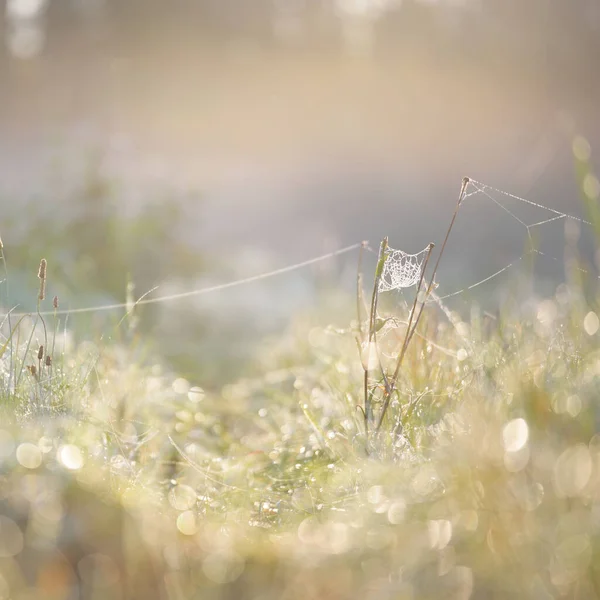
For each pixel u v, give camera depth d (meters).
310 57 24.02
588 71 21.48
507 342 3.31
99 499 2.09
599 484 1.94
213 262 9.45
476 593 1.71
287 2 24.98
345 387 3.55
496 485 2.03
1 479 2.12
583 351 3.04
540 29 21.83
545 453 2.18
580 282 3.64
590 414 2.35
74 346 4.25
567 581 1.67
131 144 9.97
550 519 1.86
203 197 9.45
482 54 22.25
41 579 1.75
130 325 4.44
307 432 3.52
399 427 2.87
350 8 25.16
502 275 7.27
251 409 4.49
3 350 3.12
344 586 1.76
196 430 3.85
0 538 1.84
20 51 24.59
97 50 24.08
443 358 3.44
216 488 2.89
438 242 12.90
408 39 23.14
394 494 2.22
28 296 6.11
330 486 2.66
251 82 23.75
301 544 2.01
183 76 23.64
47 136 9.13
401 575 1.78
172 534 2.02
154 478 2.83
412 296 5.25
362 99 22.81
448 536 1.87
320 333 5.95
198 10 23.98
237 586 1.79
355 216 16.11
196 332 7.17
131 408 3.62
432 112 22.08
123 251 7.96
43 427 2.64
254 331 7.41
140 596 1.74
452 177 18.89
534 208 13.98
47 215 7.98
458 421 2.64
